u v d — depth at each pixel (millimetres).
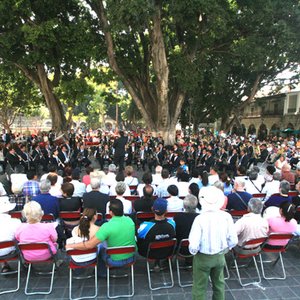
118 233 3787
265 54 17094
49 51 17750
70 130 22703
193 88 17422
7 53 17422
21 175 6625
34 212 3887
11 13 15539
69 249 3682
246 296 3889
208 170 11016
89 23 17656
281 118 36438
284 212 4312
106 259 3949
